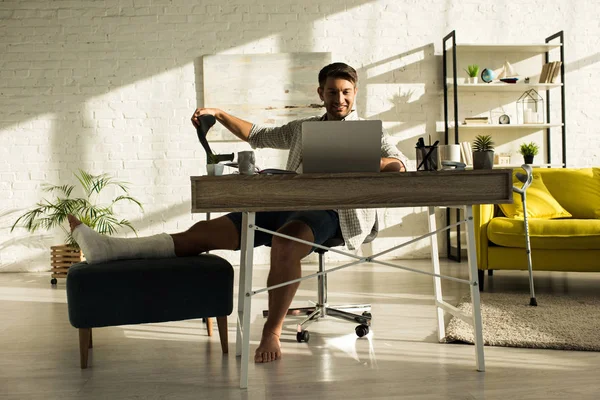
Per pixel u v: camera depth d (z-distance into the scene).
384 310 3.24
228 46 5.29
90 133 5.24
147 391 1.97
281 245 2.37
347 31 5.39
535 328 2.69
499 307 3.18
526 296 3.53
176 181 5.29
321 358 2.33
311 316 2.85
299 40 5.34
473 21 5.49
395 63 5.43
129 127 5.26
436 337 2.63
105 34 5.23
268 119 5.27
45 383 2.09
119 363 2.32
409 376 2.08
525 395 1.87
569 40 5.54
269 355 2.29
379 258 5.43
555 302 3.32
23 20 5.18
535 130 5.52
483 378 2.05
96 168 5.25
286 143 2.92
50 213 5.20
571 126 5.57
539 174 4.27
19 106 5.19
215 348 2.53
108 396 1.93
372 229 2.80
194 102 5.29
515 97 5.51
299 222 2.41
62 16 5.20
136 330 2.89
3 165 5.19
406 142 5.45
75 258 4.50
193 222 5.31
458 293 3.70
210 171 2.05
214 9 5.27
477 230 3.78
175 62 5.27
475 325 2.14
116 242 2.41
